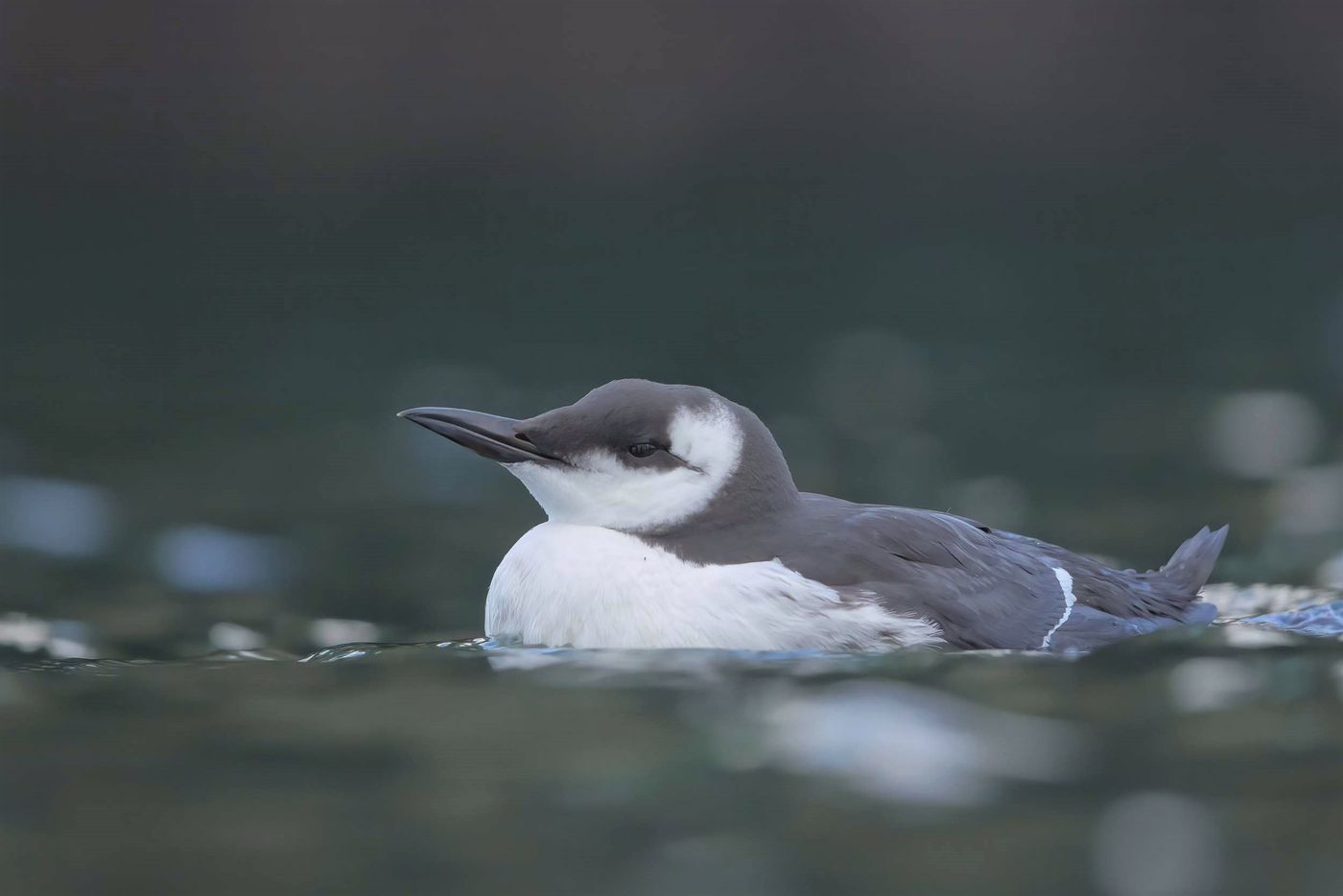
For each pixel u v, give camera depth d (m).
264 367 17.55
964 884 4.73
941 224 25.48
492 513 12.22
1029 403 15.83
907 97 27.88
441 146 26.56
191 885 4.72
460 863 4.87
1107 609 8.38
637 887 4.71
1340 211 25.77
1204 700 6.42
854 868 4.84
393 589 10.04
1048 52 28.14
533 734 6.00
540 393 16.08
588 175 27.08
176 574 10.30
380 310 20.53
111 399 15.99
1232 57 28.27
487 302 20.94
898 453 13.91
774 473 8.22
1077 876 4.77
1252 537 11.12
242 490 12.77
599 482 8.09
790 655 7.36
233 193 25.86
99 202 25.39
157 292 21.23
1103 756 5.75
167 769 5.69
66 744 6.01
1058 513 11.95
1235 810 5.23
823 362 17.67
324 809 5.30
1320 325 19.08
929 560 8.00
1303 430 14.48
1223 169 28.05
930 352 18.20
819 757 5.73
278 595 9.85
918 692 6.54
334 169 26.20
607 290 21.58
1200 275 22.05
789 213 26.02
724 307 20.48
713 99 27.39
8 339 18.59
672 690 6.59
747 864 4.86
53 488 12.55
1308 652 7.35
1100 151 28.11
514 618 7.97
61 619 9.10
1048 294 21.23
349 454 14.12
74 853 4.95
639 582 7.70
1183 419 15.09
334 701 6.55
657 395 8.14
